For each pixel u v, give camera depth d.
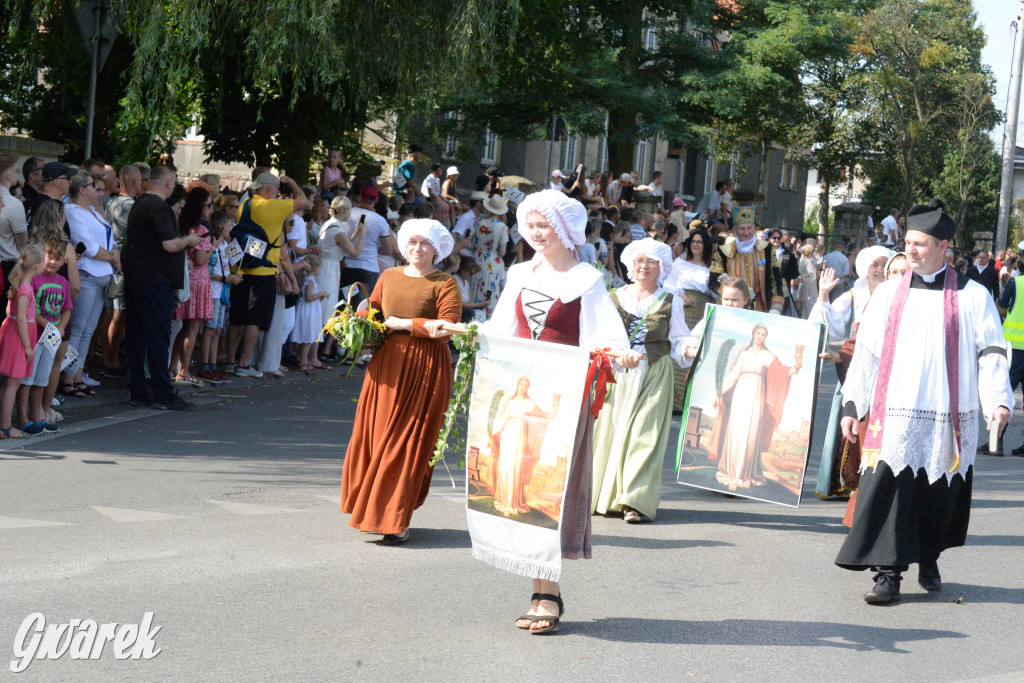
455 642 4.68
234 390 10.96
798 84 28.22
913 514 5.58
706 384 7.89
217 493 7.03
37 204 9.38
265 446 8.58
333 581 5.44
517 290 5.09
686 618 5.19
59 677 4.08
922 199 45.75
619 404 7.24
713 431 7.86
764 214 49.09
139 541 5.89
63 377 9.73
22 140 13.49
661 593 5.58
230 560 5.67
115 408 9.62
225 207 11.32
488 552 4.89
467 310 14.40
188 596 5.07
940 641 5.05
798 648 4.84
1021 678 4.60
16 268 8.07
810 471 9.41
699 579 5.87
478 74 14.96
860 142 42.66
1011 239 48.28
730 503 7.87
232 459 8.05
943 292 5.63
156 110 12.72
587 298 4.99
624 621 5.10
